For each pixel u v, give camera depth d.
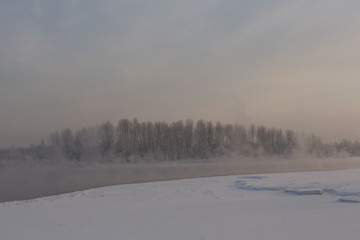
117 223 9.84
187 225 9.35
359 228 8.49
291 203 12.40
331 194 14.05
